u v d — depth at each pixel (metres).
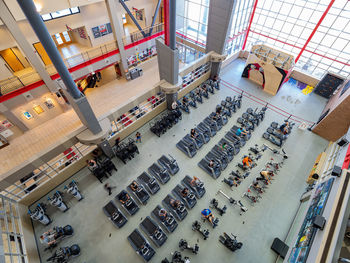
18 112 15.22
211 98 17.12
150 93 13.22
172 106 14.59
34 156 9.34
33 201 10.61
